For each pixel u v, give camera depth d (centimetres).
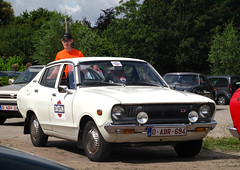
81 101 802
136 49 6750
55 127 898
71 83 869
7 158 282
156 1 6569
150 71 922
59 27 5300
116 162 768
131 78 881
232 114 822
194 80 2192
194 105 792
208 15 6325
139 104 749
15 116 1526
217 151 948
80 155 864
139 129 743
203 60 6475
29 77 1596
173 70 6981
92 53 5406
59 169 289
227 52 4691
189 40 6209
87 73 866
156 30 6500
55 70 951
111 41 6788
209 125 797
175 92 831
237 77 3281
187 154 852
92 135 775
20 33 7231
